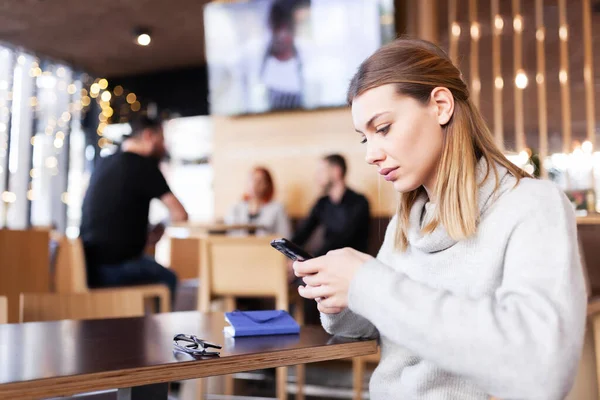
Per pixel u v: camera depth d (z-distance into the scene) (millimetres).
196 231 4367
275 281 2689
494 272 907
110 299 1772
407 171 945
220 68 5484
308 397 3229
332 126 5113
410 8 4449
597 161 4059
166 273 3469
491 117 4852
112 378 775
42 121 7234
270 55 5273
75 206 7633
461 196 938
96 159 7859
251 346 977
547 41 4887
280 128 5332
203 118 7691
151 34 6660
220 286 2758
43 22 6348
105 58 7457
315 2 5055
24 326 1203
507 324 750
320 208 4324
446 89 943
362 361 2791
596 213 2654
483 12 4652
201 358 868
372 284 829
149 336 1073
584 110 5328
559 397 739
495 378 744
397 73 935
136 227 3377
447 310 776
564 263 817
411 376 999
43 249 3104
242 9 5352
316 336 1100
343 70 4980
